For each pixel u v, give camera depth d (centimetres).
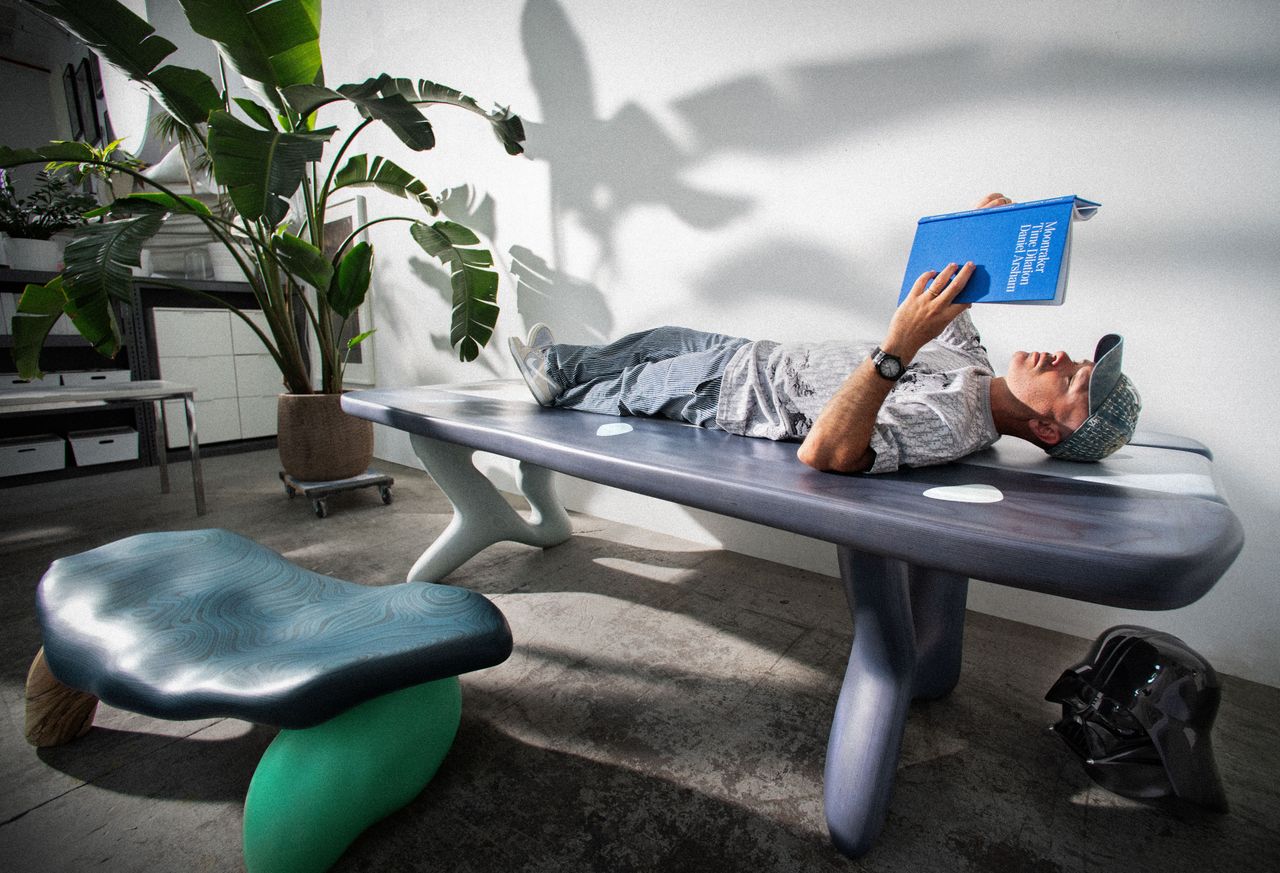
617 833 102
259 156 201
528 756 120
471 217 300
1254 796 112
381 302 360
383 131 337
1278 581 141
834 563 206
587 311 261
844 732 103
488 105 281
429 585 114
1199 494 90
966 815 107
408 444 368
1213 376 143
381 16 319
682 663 154
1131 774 111
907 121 174
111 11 204
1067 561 63
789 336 205
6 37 493
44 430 356
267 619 104
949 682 139
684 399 155
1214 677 107
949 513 76
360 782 93
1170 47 138
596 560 219
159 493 305
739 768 118
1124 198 148
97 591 110
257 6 219
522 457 126
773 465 105
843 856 99
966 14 162
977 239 87
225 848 98
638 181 235
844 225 189
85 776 113
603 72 238
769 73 197
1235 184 136
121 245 217
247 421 411
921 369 124
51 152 222
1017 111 158
